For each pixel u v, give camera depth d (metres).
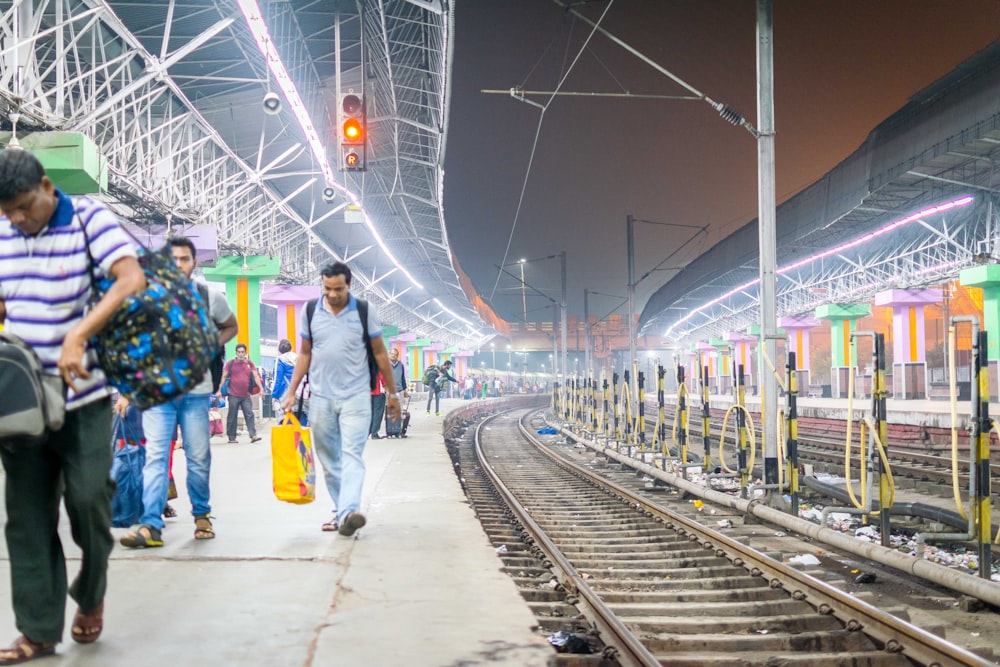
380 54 18.36
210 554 5.81
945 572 6.42
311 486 6.48
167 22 13.93
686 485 12.59
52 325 3.27
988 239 29.27
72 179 12.19
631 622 5.60
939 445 20.08
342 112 13.41
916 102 23.41
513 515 11.12
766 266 10.60
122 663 3.56
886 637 5.10
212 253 19.19
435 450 15.15
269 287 29.88
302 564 5.56
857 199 26.52
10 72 11.34
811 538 9.16
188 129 19.33
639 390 17.44
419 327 70.06
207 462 6.34
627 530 10.11
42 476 3.43
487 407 53.50
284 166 24.62
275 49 13.23
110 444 3.52
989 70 19.50
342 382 6.36
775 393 10.69
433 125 21.00
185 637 3.97
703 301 60.72
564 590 6.34
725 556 8.00
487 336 91.25
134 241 3.70
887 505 7.72
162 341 3.36
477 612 4.52
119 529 6.72
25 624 3.49
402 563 5.70
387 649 3.88
